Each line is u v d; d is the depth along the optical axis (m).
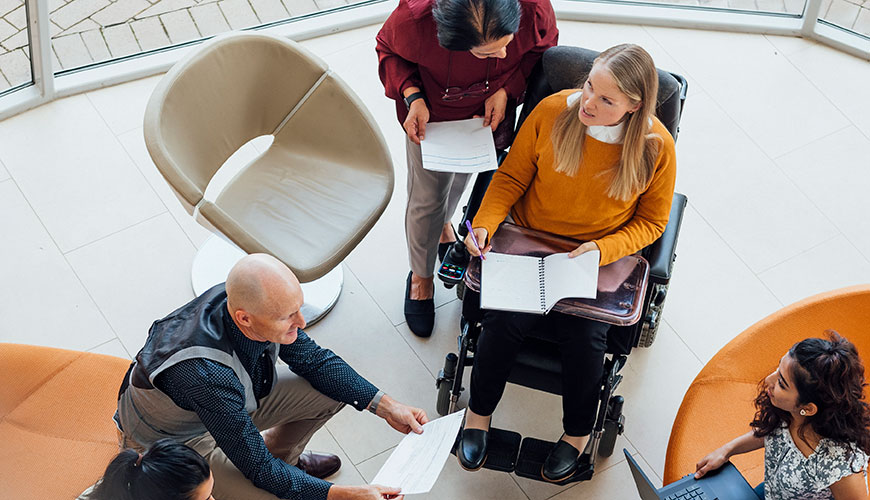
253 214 2.98
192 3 4.00
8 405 2.54
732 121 4.04
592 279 2.62
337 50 4.23
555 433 3.12
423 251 3.22
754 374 2.78
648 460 3.07
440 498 2.94
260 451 2.32
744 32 4.39
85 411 2.58
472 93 2.80
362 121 3.08
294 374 2.61
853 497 2.28
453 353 3.14
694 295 3.49
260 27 4.20
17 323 3.26
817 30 4.34
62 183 3.64
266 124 3.12
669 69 4.24
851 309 2.75
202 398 2.25
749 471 2.64
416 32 2.69
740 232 3.68
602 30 4.38
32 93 3.85
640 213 2.73
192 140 2.88
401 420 2.55
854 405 2.21
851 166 3.89
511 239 2.75
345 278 3.48
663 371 3.28
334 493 2.35
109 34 3.92
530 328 2.72
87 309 3.32
